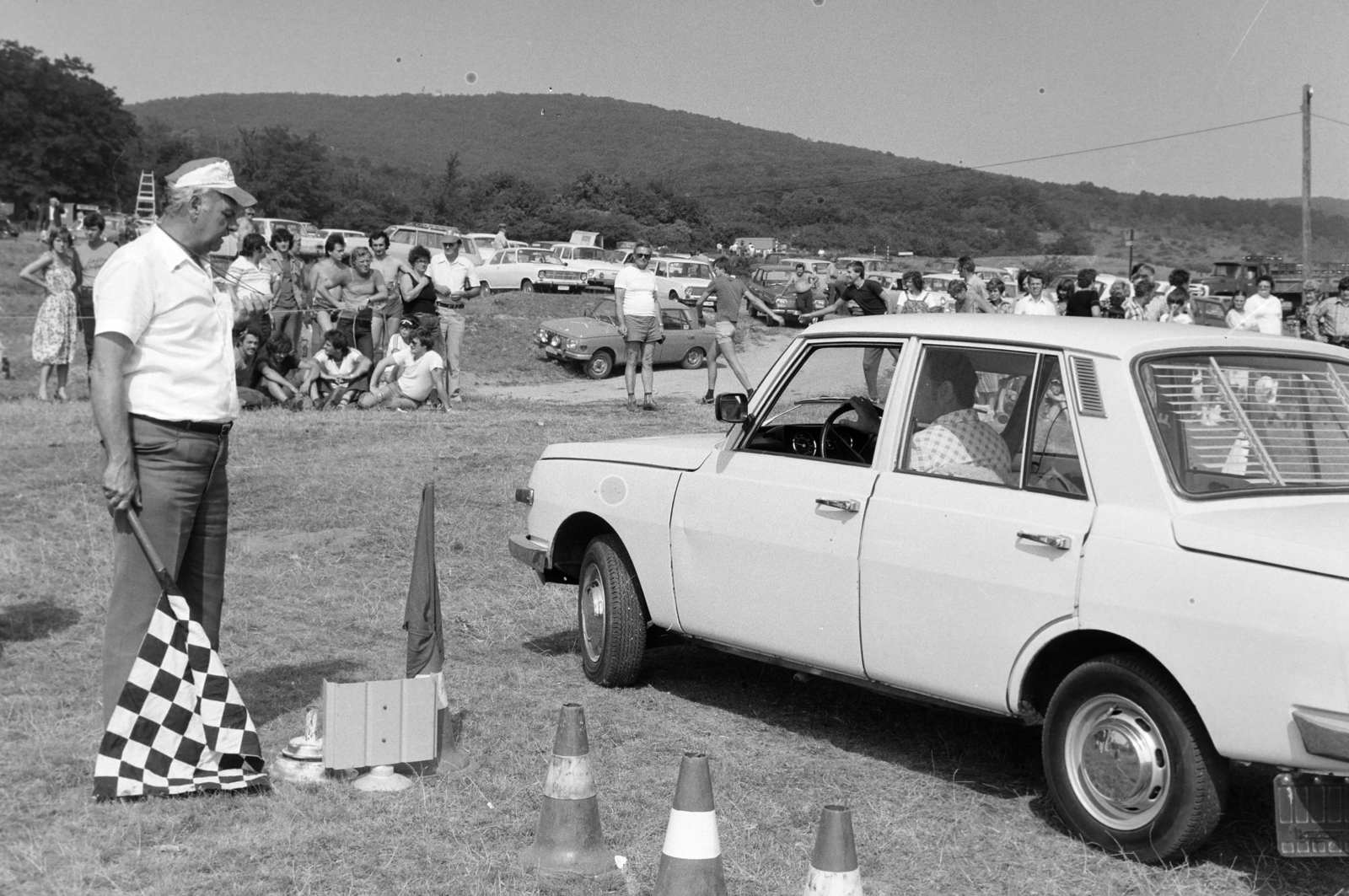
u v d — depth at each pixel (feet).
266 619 24.93
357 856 14.74
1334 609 13.26
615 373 86.63
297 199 319.27
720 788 17.22
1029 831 16.03
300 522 32.35
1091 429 15.80
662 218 340.39
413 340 52.34
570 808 14.74
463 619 25.70
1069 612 15.31
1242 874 14.82
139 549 16.55
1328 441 16.43
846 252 470.39
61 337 50.24
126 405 16.34
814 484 18.51
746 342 101.09
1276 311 55.21
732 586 19.38
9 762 17.11
